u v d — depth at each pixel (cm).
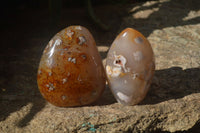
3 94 47
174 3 78
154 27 66
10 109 44
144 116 40
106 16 75
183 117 41
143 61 40
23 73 52
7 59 57
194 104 42
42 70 41
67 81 40
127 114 40
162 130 41
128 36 40
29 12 86
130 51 40
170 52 55
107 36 65
